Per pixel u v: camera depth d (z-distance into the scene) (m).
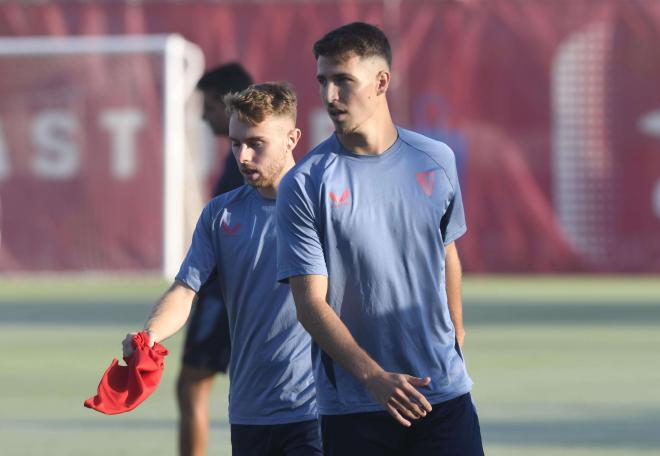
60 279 81.94
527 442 31.17
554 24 78.56
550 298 67.25
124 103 81.50
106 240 81.94
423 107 78.81
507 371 42.72
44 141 82.06
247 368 22.31
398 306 18.98
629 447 30.47
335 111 18.67
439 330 19.23
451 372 19.27
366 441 19.14
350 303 19.00
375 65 18.69
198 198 81.44
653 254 78.94
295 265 18.83
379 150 19.03
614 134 78.75
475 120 78.94
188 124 81.19
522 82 78.75
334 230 18.86
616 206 78.88
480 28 78.75
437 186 19.03
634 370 42.75
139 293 72.44
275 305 22.08
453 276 20.06
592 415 34.78
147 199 81.56
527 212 79.12
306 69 79.25
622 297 67.56
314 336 18.56
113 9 81.19
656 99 78.44
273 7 79.50
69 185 81.94
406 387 17.66
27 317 60.81
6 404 37.66
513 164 78.88
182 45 79.94
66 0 81.25
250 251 22.03
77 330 55.66
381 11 78.75
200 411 27.53
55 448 31.17
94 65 81.50
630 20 78.44
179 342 51.59
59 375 43.19
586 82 78.75
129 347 19.27
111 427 33.94
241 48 79.81
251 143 21.80
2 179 82.00
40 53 81.62
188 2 80.25
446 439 19.20
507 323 56.25
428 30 78.69
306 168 18.97
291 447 22.27
